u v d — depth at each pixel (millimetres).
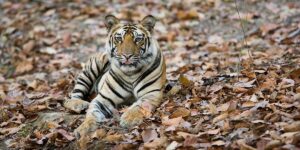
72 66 15242
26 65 15609
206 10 18625
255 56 13039
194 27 17469
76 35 17656
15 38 18156
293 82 10086
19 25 19188
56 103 11688
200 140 8430
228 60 13078
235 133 8312
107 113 10617
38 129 10523
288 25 15875
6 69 16078
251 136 8156
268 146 7656
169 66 14148
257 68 11570
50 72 15219
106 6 20188
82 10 19734
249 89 10188
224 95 10250
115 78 10617
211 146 8188
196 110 9711
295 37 14289
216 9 18578
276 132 8094
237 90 10266
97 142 9336
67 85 13023
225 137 8445
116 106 10828
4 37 18188
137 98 10719
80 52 16562
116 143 9180
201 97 10336
